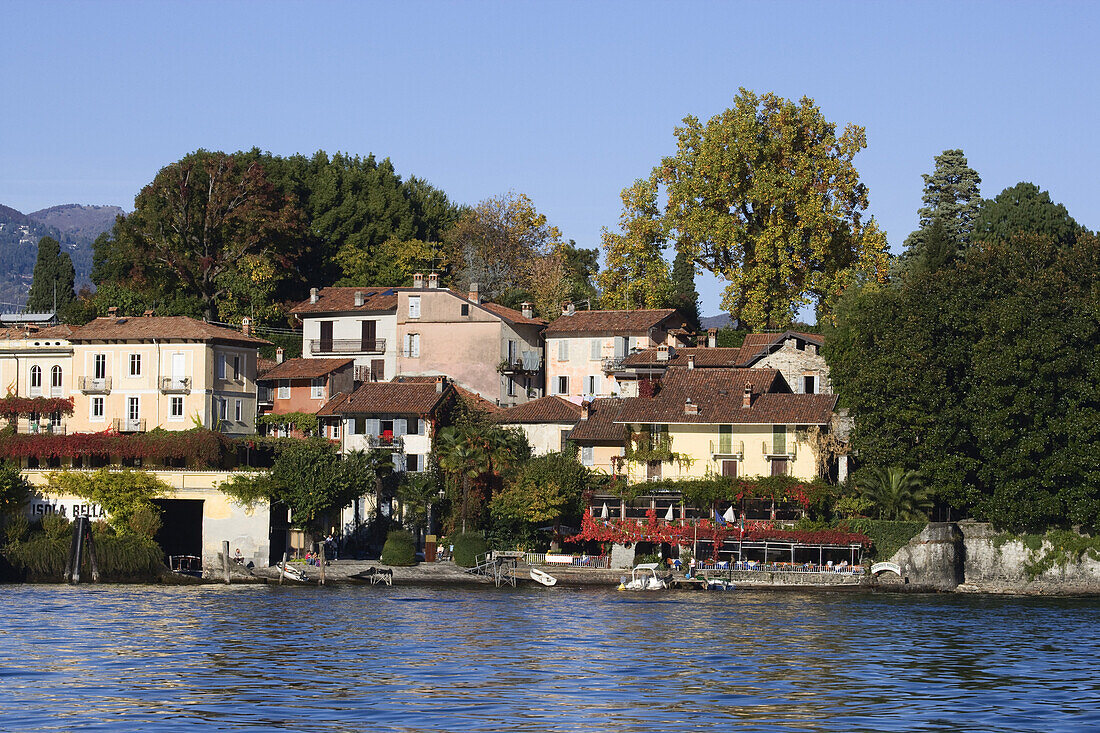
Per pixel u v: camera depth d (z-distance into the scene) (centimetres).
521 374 16325
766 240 16038
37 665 7162
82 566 11750
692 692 6662
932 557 12131
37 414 14475
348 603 10394
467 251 19662
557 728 5797
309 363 15825
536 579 12256
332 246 19688
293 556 12725
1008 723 6038
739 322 17038
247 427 14775
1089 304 12062
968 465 12256
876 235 16238
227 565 12006
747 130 16400
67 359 14525
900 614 10125
